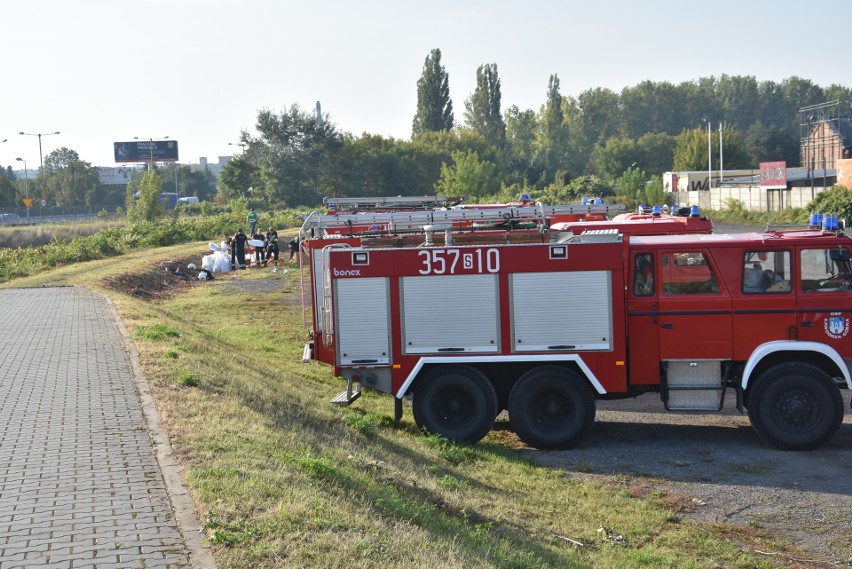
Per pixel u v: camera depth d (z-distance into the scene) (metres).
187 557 6.38
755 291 12.55
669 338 12.63
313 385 15.97
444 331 12.73
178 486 7.88
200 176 166.88
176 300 28.75
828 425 12.19
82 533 6.81
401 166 108.00
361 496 8.29
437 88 126.69
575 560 8.22
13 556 6.38
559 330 12.54
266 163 101.31
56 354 14.55
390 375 12.86
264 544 6.61
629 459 12.11
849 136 91.56
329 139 102.69
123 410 10.69
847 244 12.40
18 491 7.77
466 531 8.22
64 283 28.81
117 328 17.47
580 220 20.00
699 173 93.00
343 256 12.80
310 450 9.53
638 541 9.03
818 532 9.29
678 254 12.64
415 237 14.58
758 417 12.39
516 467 11.59
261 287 31.73
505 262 12.58
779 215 63.41
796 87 192.62
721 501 10.30
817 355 12.55
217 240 52.06
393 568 6.45
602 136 166.50
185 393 11.69
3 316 19.53
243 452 9.00
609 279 12.45
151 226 51.78
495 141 135.75
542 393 12.62
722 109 185.62
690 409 12.66
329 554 6.52
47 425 10.01
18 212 97.50
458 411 12.84
